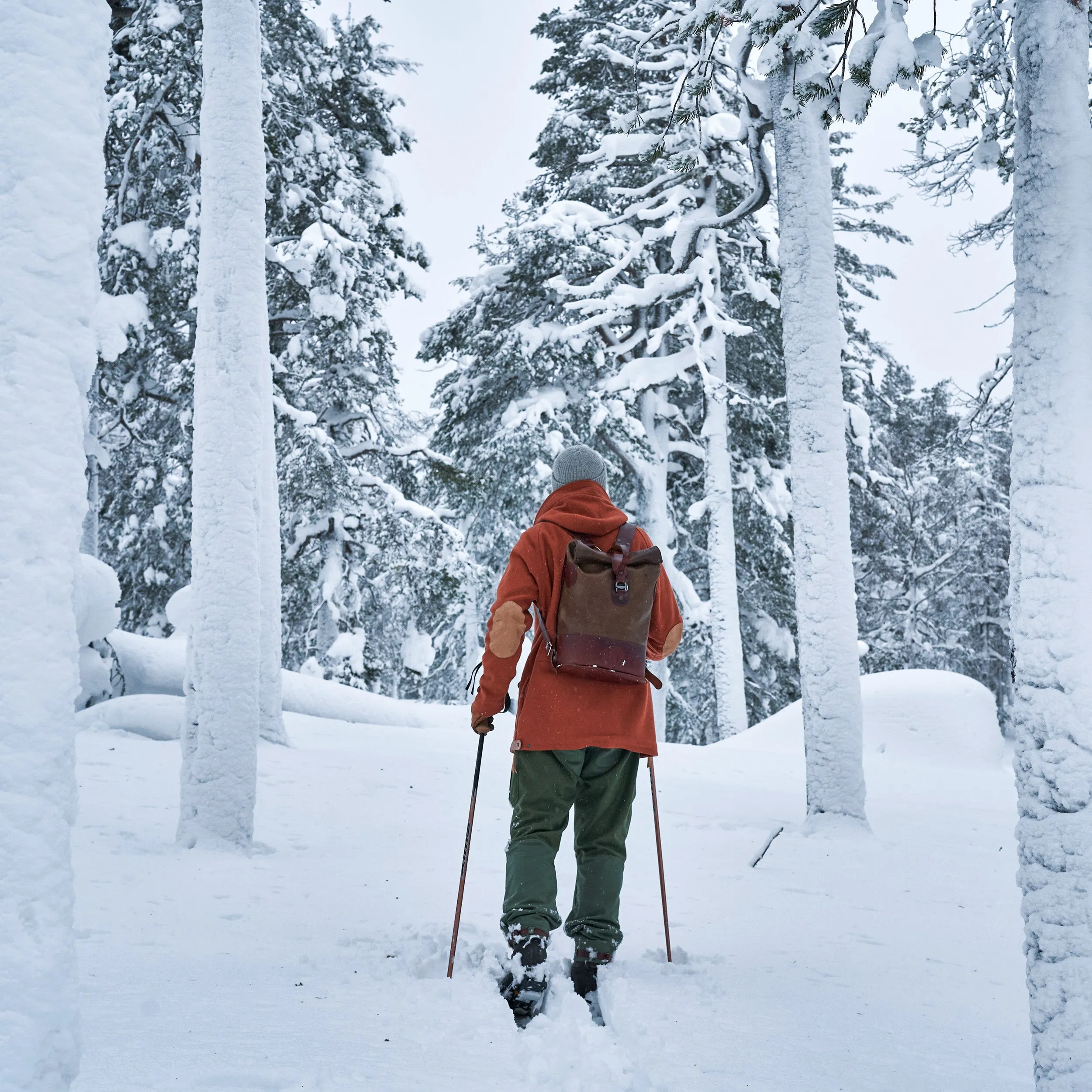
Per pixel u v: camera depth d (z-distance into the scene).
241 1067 2.10
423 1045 2.33
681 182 18.47
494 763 11.00
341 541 19.33
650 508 21.19
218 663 5.88
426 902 4.35
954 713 15.88
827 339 8.80
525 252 20.00
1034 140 2.23
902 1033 2.83
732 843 7.07
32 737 1.34
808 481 8.64
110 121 14.72
